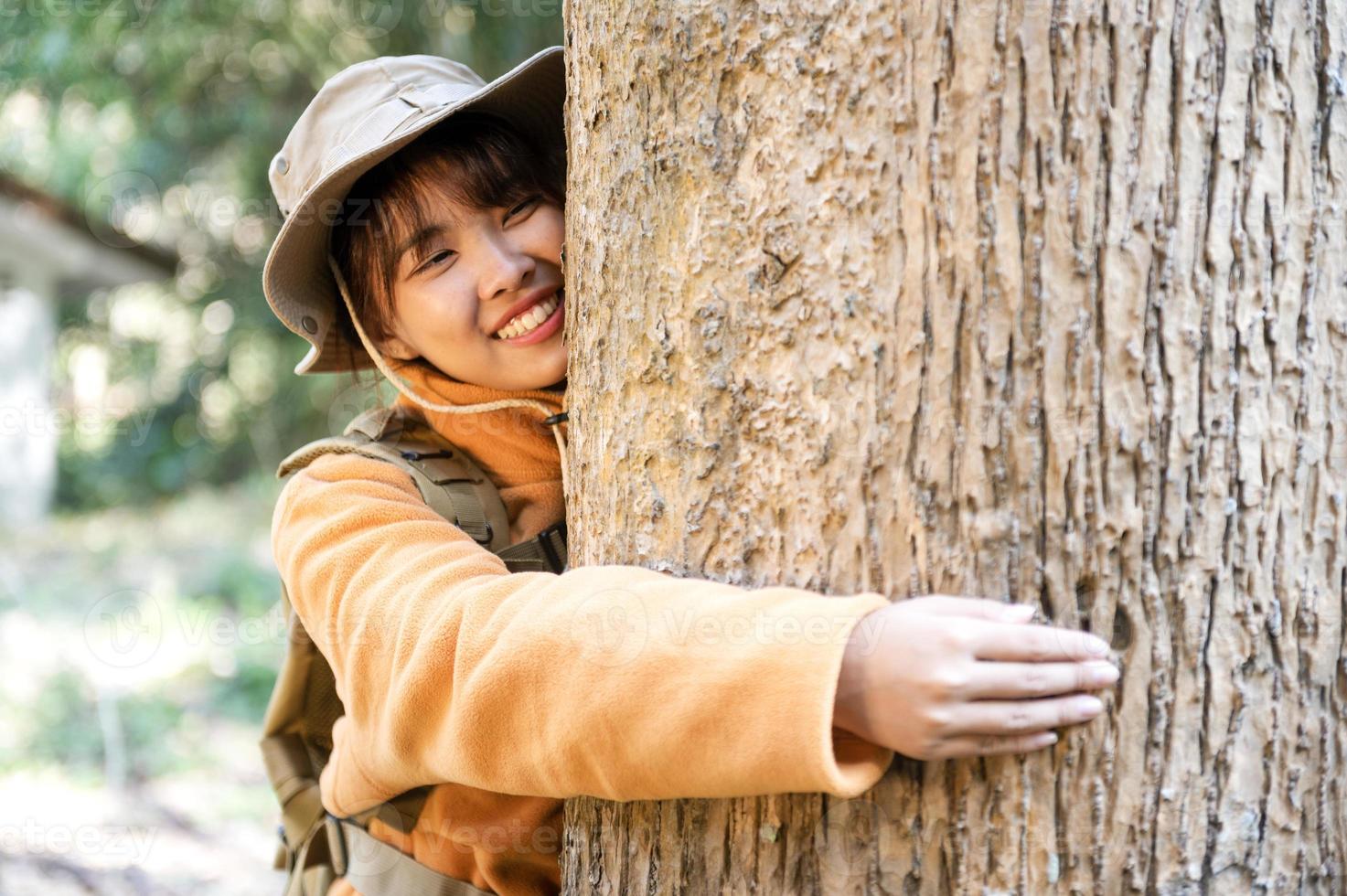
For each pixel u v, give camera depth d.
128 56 7.17
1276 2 0.90
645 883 1.05
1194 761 0.91
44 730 4.77
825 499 0.95
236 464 12.04
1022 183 0.89
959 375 0.91
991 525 0.90
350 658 1.12
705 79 0.98
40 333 10.12
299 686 1.49
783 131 0.94
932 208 0.90
